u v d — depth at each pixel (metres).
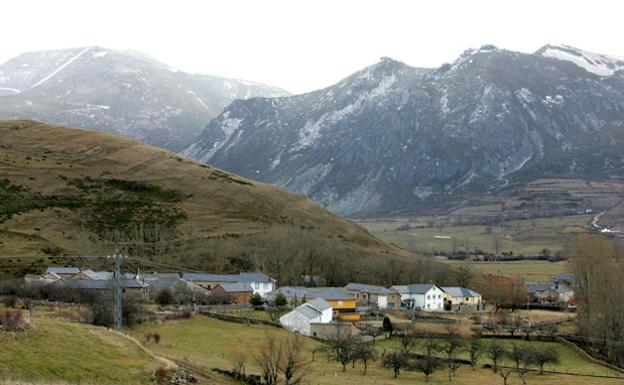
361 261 194.12
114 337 60.69
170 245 181.12
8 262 145.00
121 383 49.97
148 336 81.56
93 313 86.31
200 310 119.69
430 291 164.25
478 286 188.00
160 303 129.00
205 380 57.84
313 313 119.56
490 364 101.06
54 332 56.88
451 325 130.62
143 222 194.88
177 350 78.75
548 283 192.38
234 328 104.19
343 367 89.00
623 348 105.44
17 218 174.62
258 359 76.19
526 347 100.62
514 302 168.50
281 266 177.00
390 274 186.38
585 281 126.06
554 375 93.19
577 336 119.56
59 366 50.00
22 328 54.72
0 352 49.19
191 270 165.00
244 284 152.62
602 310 113.38
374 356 96.75
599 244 131.38
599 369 98.56
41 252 155.12
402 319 139.38
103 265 156.00
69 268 142.62
